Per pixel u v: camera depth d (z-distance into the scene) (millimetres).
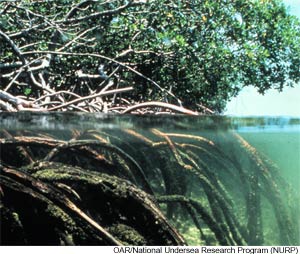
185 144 9578
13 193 4961
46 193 5066
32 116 8641
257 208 9156
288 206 9328
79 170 5863
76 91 15312
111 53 14781
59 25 13477
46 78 14430
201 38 14219
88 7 13992
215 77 15070
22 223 5043
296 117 12727
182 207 9367
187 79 15312
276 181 9312
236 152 9602
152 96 16344
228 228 9203
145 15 14461
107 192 5793
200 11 14102
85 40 13000
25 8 12336
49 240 5113
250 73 15031
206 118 10180
